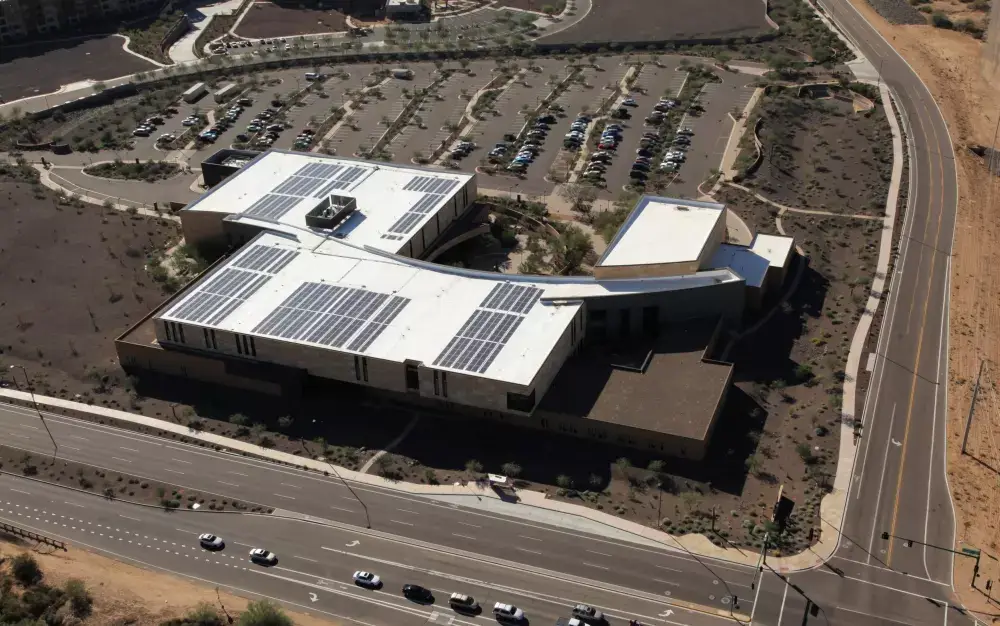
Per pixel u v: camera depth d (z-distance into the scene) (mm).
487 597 150375
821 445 177750
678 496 167750
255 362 198875
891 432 180375
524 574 154375
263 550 159750
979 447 176375
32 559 155500
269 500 171875
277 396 198000
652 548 157750
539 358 185500
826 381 194250
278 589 153500
